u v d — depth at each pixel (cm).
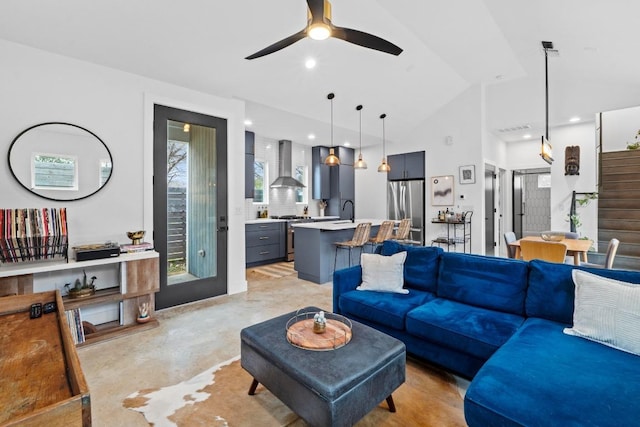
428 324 215
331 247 489
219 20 294
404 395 198
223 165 406
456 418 177
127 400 191
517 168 700
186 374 220
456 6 330
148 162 338
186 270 374
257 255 607
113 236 318
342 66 421
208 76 361
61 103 287
